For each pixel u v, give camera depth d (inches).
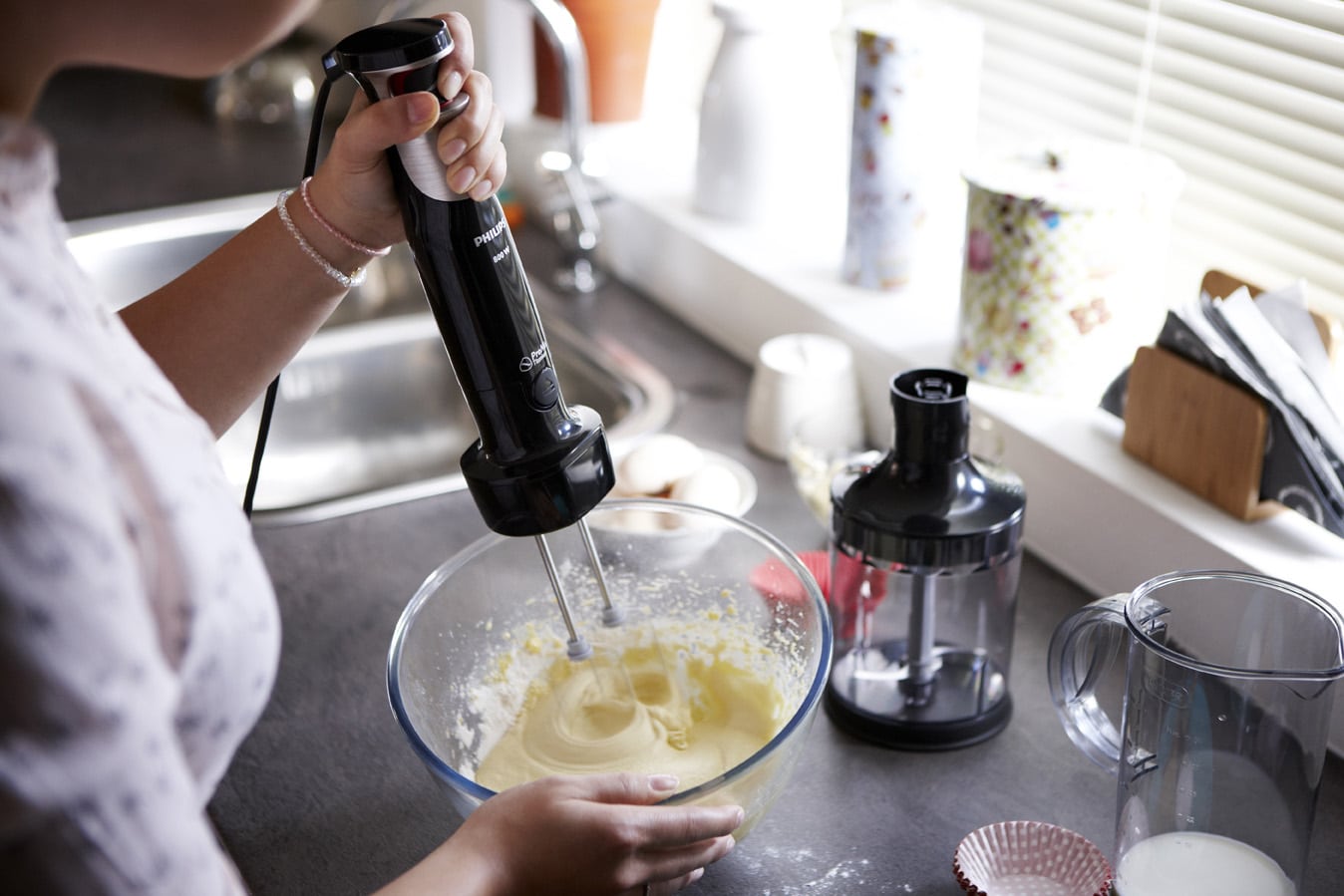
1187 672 27.9
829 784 35.1
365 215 32.3
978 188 44.6
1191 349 39.4
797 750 29.6
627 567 37.8
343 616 42.8
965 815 33.9
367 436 64.1
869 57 50.0
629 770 33.6
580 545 37.4
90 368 19.0
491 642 36.4
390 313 68.2
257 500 60.4
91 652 17.2
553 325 61.0
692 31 73.5
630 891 26.7
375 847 33.6
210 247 67.8
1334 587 35.5
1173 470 40.6
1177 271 50.0
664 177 66.0
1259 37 43.1
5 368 17.4
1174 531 39.1
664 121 71.5
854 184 52.7
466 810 29.6
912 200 52.2
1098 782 34.9
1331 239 42.9
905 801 34.4
